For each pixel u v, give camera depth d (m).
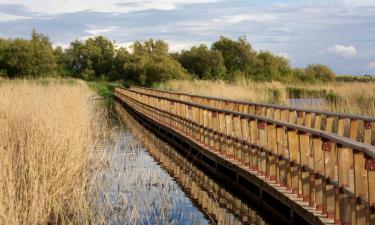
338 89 28.48
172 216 9.34
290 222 8.62
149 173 11.95
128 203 9.68
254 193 10.62
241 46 71.06
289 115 13.45
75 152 11.41
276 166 9.65
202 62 70.69
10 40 73.25
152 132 23.36
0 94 17.92
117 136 19.12
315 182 7.72
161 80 62.16
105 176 10.73
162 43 97.31
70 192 9.73
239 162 11.97
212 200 10.71
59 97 19.89
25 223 7.80
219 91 28.33
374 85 26.61
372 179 5.86
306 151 8.23
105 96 55.78
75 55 95.12
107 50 94.69
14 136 12.14
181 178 12.70
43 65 71.62
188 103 17.77
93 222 8.33
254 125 10.98
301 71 71.44
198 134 16.25
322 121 17.72
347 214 6.73
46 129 12.06
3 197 7.73
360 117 10.49
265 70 69.69
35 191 8.26
